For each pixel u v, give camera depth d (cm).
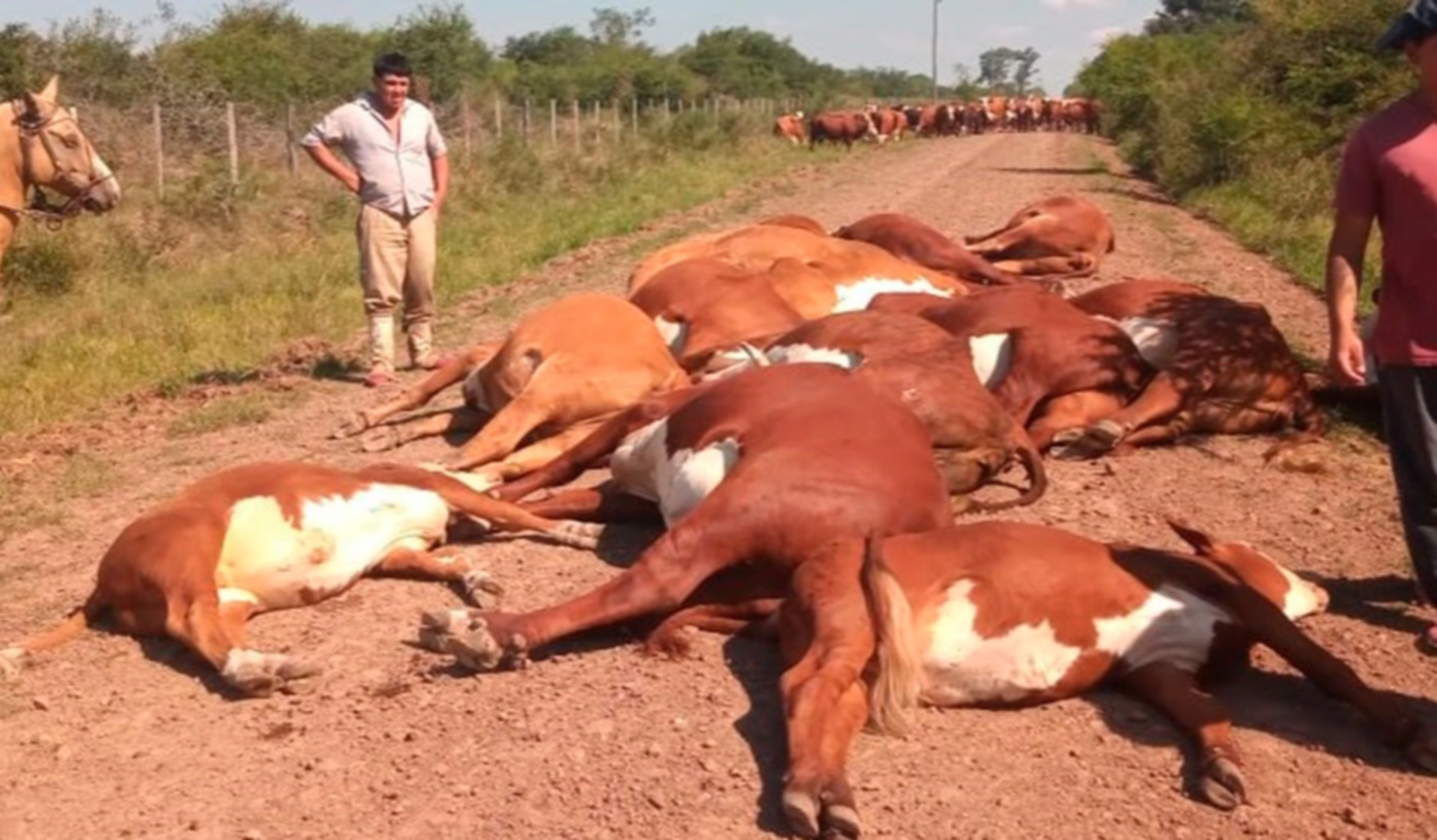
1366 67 2162
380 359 1023
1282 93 2419
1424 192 511
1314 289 1348
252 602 571
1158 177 2802
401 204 1020
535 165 2545
